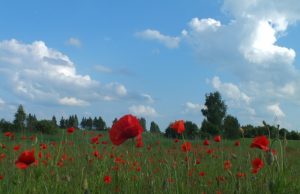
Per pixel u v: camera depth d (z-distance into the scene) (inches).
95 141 465.4
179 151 480.4
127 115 151.3
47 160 360.8
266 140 190.5
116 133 149.5
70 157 442.6
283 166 176.6
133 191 333.7
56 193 281.4
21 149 428.8
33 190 266.1
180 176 337.7
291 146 557.6
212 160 480.1
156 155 479.2
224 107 1589.6
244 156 412.2
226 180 364.5
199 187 345.4
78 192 288.2
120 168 384.8
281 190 171.6
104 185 338.6
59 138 546.6
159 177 330.0
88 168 384.8
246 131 383.6
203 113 1633.9
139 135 150.2
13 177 301.4
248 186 304.3
